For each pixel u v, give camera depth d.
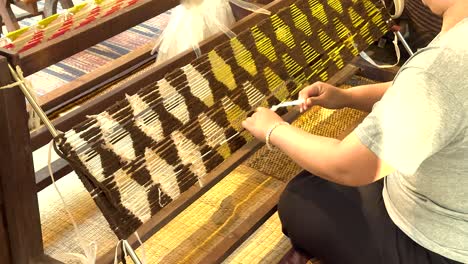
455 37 0.88
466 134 0.88
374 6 1.87
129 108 1.15
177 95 1.24
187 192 1.48
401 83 0.92
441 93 0.87
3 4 2.25
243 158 1.59
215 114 1.30
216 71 1.34
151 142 1.16
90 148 1.07
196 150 1.24
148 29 2.76
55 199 1.74
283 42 1.53
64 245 1.57
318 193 1.25
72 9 1.16
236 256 1.55
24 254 1.21
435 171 0.98
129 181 1.11
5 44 1.07
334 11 1.71
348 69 2.10
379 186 1.23
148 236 1.38
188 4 1.55
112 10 1.24
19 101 1.04
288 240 1.61
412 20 2.22
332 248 1.22
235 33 1.51
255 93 1.41
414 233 1.07
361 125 0.97
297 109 1.88
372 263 1.15
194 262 1.53
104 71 1.71
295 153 1.10
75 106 1.61
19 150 1.08
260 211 1.51
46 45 1.08
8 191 1.11
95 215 1.69
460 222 1.01
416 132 0.89
